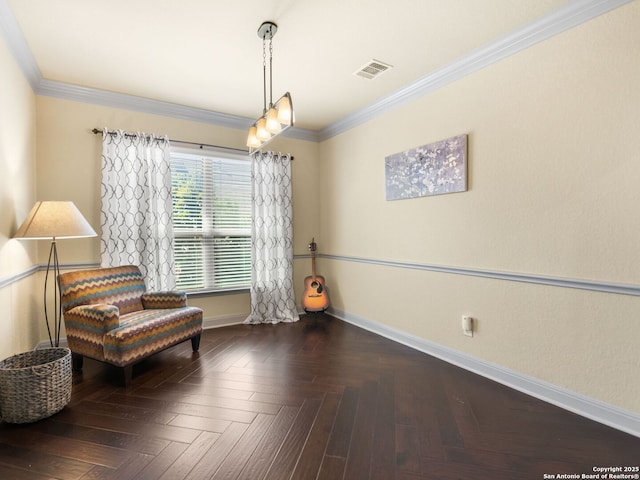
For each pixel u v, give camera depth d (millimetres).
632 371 1722
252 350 2945
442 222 2738
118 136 3074
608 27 1764
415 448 1603
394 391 2176
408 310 3084
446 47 2340
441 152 2693
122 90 3041
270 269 3914
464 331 2562
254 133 2275
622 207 1744
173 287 3355
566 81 1938
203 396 2109
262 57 2475
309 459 1523
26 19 2008
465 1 1858
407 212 3066
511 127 2227
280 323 3824
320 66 2607
